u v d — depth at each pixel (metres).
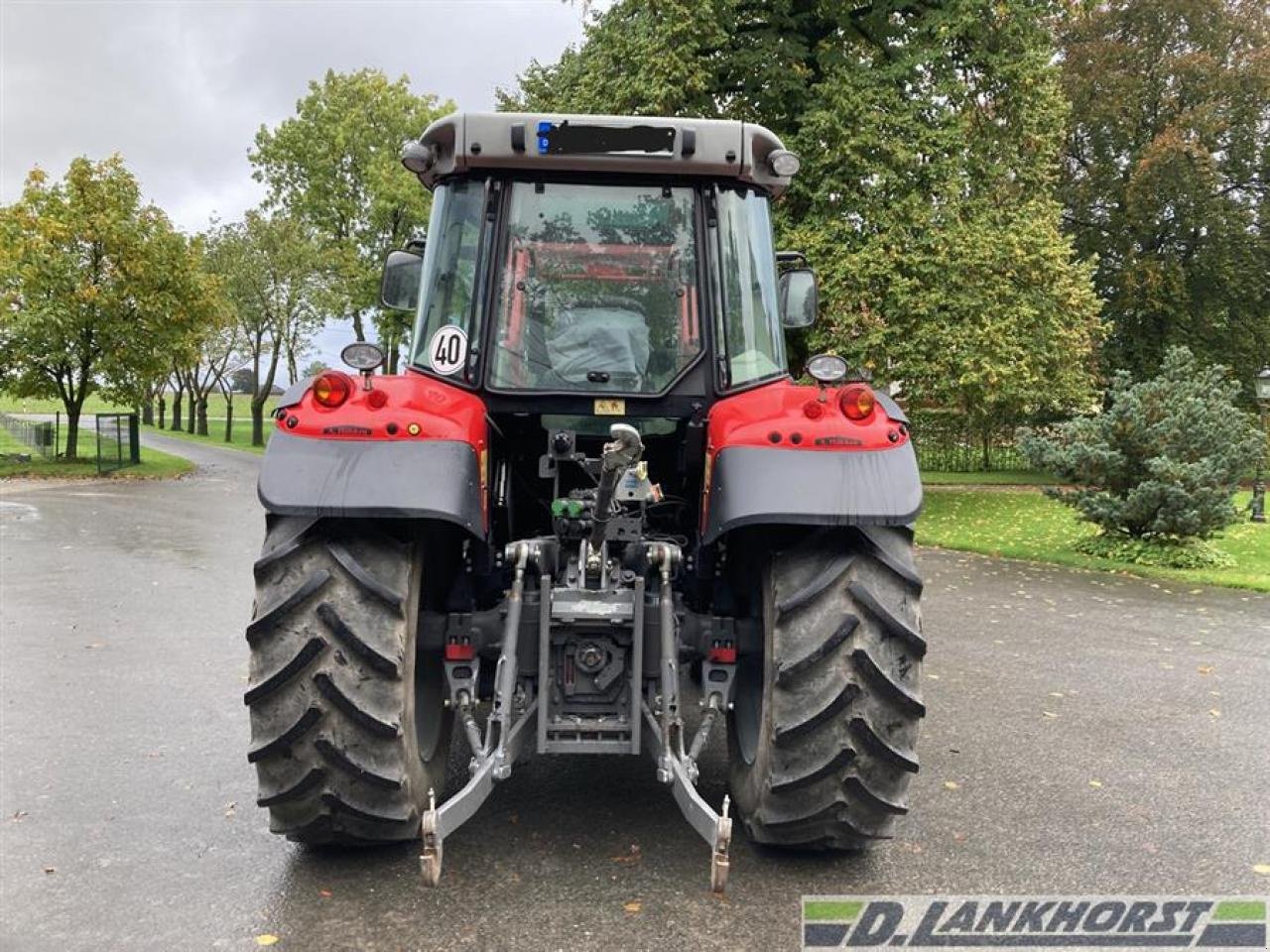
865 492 3.07
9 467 22.89
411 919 2.98
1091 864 3.49
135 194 23.50
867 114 16.02
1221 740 4.96
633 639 3.24
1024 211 17.34
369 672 3.02
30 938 2.86
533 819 3.74
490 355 3.70
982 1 16.62
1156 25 27.30
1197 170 26.38
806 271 4.62
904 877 3.36
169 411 80.69
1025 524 15.40
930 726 5.12
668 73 16.44
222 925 2.94
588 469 3.53
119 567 9.99
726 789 4.03
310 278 36.81
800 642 3.07
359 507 2.97
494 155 3.65
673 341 3.73
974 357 15.94
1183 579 10.24
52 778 4.14
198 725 4.89
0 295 22.28
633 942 2.88
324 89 37.09
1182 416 11.10
